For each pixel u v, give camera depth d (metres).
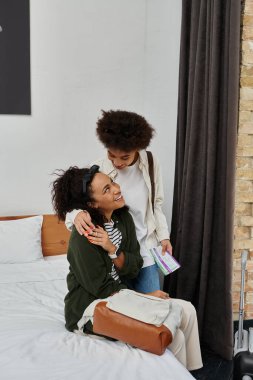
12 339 1.65
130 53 3.14
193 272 2.55
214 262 2.45
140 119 1.76
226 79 2.25
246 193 2.53
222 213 2.36
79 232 1.66
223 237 2.37
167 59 3.02
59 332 1.75
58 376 1.39
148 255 2.08
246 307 2.70
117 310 1.57
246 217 2.56
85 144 3.17
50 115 3.07
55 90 3.05
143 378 1.39
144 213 2.06
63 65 3.03
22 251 2.79
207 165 2.36
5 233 2.81
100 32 3.06
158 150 3.19
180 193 2.74
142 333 1.52
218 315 2.43
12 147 3.04
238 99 2.33
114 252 1.71
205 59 2.42
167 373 1.43
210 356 2.44
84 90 3.10
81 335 1.73
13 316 1.98
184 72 2.68
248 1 2.31
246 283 2.66
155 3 3.06
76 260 1.69
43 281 2.46
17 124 3.02
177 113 2.89
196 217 2.52
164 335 1.51
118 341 1.68
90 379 1.37
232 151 2.18
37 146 3.08
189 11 2.65
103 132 1.75
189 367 1.81
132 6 3.08
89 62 3.08
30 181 3.11
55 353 1.55
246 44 2.36
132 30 3.12
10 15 2.86
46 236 3.05
